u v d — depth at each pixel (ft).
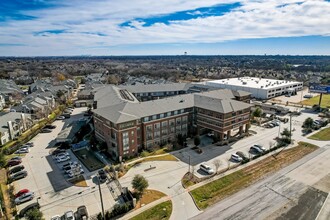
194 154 216.74
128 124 206.08
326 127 294.66
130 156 211.82
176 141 242.17
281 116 343.87
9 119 268.82
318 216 134.72
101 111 235.61
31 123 309.22
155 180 172.86
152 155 215.10
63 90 479.82
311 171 185.68
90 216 135.54
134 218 132.57
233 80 600.80
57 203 148.87
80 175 182.19
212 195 156.25
